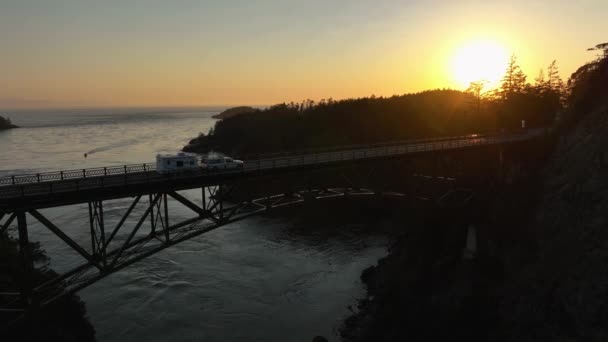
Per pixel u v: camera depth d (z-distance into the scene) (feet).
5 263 95.20
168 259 164.96
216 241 187.52
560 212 98.17
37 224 188.65
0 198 65.51
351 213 231.71
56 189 72.54
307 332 115.85
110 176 81.87
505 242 114.52
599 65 131.13
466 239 128.77
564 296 78.38
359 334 113.39
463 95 361.92
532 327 83.05
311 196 111.65
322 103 465.88
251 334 114.42
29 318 66.28
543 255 94.68
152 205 83.25
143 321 119.34
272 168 100.83
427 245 138.41
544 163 128.36
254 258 168.14
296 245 184.34
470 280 109.81
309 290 140.46
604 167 90.48
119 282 143.74
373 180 140.36
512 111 249.96
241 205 98.89
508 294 97.25
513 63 267.80
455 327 101.76
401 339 107.96
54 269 139.23
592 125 111.04
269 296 135.95
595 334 67.92
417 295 119.85
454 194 145.07
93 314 122.21
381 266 151.23
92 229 75.25
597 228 80.89
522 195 123.03
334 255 172.55
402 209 214.07
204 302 131.13
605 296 69.41
